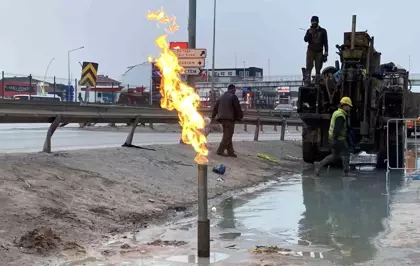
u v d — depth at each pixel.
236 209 9.34
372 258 6.20
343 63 16.08
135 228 7.63
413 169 14.82
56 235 6.52
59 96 50.28
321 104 15.95
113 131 27.66
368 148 15.46
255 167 14.93
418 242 6.94
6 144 16.73
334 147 14.33
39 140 19.06
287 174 14.80
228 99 14.93
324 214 8.88
